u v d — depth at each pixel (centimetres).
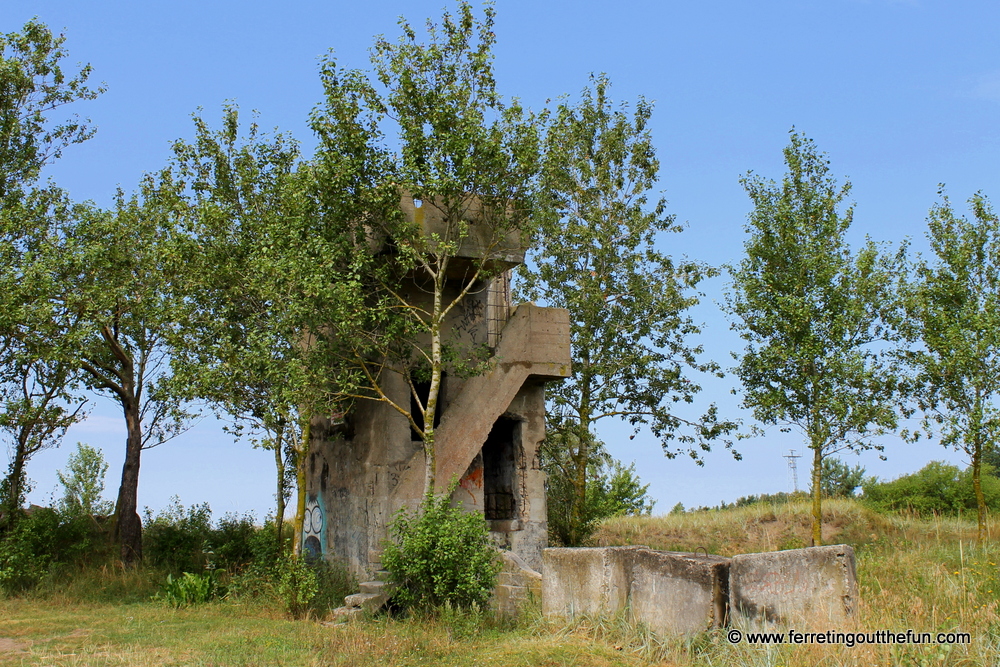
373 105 1442
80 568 1852
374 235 1573
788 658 848
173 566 1992
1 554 1716
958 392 1998
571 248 2159
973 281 2028
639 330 2145
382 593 1380
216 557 2031
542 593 1161
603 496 3481
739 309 2072
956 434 1977
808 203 2020
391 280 1612
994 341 1933
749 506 2997
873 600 1038
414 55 1455
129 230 1870
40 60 1998
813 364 1980
